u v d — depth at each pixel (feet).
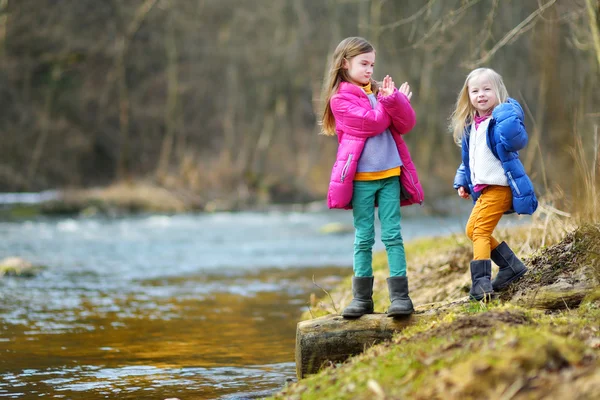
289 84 136.05
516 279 18.17
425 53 113.39
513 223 26.12
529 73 108.37
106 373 20.57
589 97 31.04
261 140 130.82
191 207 102.12
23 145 116.88
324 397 13.48
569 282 17.49
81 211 92.02
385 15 108.58
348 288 29.55
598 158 20.79
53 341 24.82
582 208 20.88
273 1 129.59
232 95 135.44
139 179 118.52
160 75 131.64
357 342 17.11
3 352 23.15
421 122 117.29
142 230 71.46
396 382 12.96
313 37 131.44
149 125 130.11
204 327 27.32
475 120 18.17
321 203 112.47
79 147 120.88
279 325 27.66
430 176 113.80
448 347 13.55
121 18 120.37
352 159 17.25
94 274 42.16
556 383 11.59
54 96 120.88
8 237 62.28
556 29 26.09
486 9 76.95
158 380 19.77
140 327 27.30
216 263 47.65
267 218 88.28
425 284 25.45
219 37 130.41
